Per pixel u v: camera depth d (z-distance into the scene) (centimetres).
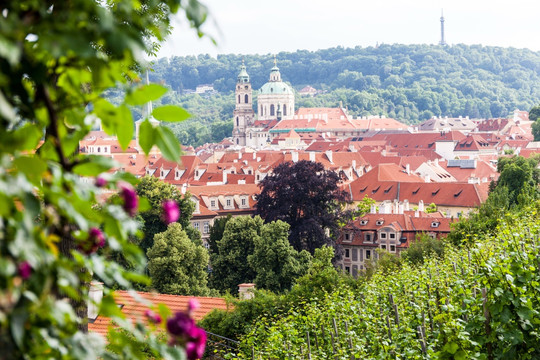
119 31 516
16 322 483
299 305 4719
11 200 482
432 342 2748
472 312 2597
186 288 8250
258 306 4544
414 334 2812
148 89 573
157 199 10244
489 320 2433
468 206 16688
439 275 3600
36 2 495
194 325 620
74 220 553
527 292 2561
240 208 17575
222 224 11262
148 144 584
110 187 597
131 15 598
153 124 594
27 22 497
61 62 566
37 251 494
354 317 3566
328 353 3356
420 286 3556
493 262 2514
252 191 17925
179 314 620
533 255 2831
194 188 17288
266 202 11800
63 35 493
